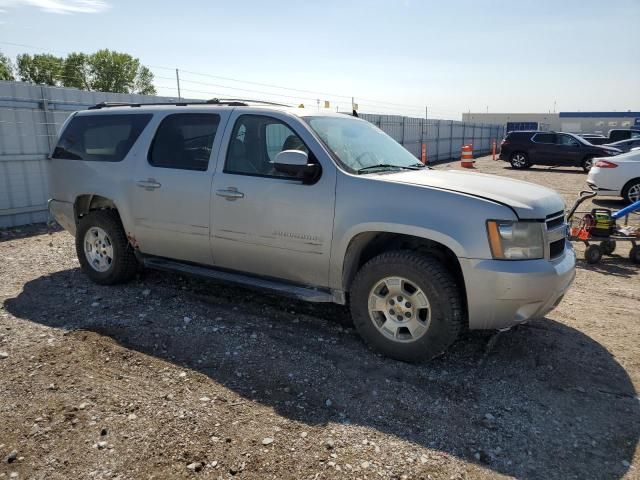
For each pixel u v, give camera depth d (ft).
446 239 11.95
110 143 17.88
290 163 13.14
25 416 10.23
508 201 12.01
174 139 16.48
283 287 14.52
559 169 79.10
